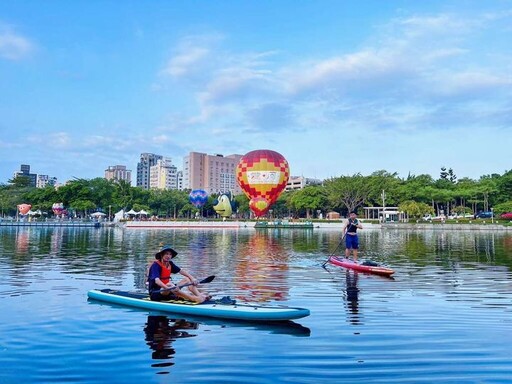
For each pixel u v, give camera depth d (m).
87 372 6.80
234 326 9.39
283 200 128.38
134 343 8.20
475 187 106.12
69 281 15.13
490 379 6.54
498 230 72.44
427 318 10.05
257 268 18.89
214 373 6.75
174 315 10.27
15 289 13.55
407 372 6.80
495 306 11.25
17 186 124.62
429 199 104.00
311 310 10.84
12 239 38.97
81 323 9.55
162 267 11.30
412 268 19.03
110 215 104.69
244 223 80.69
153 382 6.42
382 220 91.00
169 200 132.25
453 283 14.88
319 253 26.34
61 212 96.56
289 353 7.66
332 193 101.31
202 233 56.38
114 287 13.96
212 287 14.12
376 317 10.13
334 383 6.38
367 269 17.58
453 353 7.67
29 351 7.74
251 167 76.88
